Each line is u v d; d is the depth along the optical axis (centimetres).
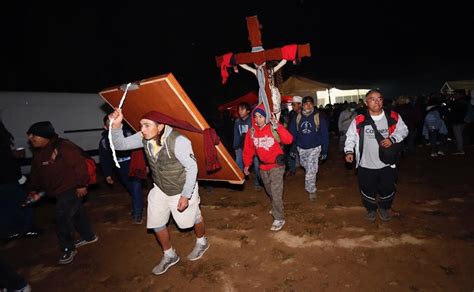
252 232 462
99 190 825
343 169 845
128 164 522
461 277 315
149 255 425
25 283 335
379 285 314
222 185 744
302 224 473
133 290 347
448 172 721
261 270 361
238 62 418
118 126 335
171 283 352
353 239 412
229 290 330
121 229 525
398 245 387
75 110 931
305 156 565
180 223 351
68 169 399
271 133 422
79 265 414
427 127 938
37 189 409
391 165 416
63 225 408
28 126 820
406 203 530
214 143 372
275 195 448
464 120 923
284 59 397
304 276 341
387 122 407
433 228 425
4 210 500
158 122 316
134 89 364
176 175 333
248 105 646
